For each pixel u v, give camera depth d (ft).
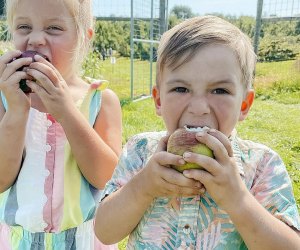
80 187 1.82
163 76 1.32
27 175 1.77
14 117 1.65
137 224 1.43
